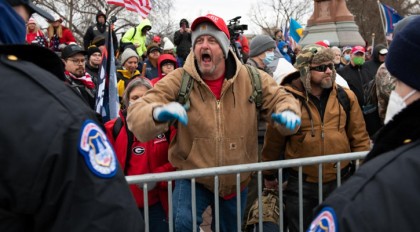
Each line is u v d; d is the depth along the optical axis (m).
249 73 3.10
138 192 3.35
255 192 4.17
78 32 33.72
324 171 3.45
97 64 6.29
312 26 12.86
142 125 2.62
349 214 1.20
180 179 2.90
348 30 12.49
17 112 1.29
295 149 3.54
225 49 3.00
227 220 3.16
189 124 2.97
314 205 3.53
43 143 1.28
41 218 1.31
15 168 1.26
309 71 3.45
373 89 4.52
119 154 3.39
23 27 1.49
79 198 1.32
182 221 2.98
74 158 1.31
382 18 12.70
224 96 3.00
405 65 1.31
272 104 3.04
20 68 1.36
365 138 3.62
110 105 4.55
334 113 3.52
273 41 5.60
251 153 3.15
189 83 2.98
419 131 1.27
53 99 1.34
